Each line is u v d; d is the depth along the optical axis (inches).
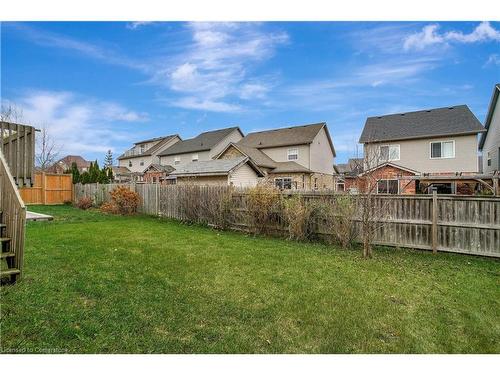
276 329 114.0
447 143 709.9
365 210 241.3
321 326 116.6
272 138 1129.4
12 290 141.3
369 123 852.6
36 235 283.9
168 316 121.5
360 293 150.6
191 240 282.7
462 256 232.8
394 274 184.2
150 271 178.7
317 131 1072.8
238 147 950.4
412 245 254.8
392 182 737.6
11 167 281.9
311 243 282.2
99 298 136.3
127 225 376.8
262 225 324.5
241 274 178.1
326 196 289.6
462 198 235.1
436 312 130.3
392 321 121.5
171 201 471.8
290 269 190.4
